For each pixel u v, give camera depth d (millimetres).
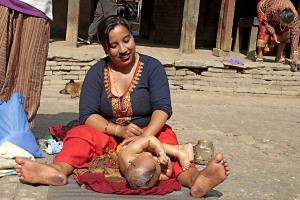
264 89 9859
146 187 3242
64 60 9086
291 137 6121
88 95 3857
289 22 9625
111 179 3441
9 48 4023
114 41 3627
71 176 3500
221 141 5574
